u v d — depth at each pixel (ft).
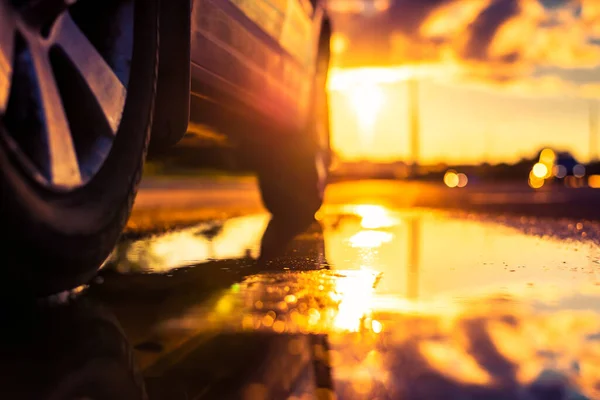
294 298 8.17
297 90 15.83
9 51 5.98
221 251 13.03
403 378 5.03
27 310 6.88
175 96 8.70
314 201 18.61
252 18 11.88
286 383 4.91
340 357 5.65
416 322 6.93
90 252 6.92
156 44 8.21
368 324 6.84
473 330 6.60
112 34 7.87
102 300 7.95
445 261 11.78
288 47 14.66
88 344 5.99
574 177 98.63
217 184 41.09
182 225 18.69
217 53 10.35
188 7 8.27
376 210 29.63
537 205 32.04
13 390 4.69
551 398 4.60
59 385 4.83
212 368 5.33
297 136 17.57
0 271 6.04
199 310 7.45
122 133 7.67
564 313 7.38
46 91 6.47
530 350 5.87
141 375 5.13
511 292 8.66
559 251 13.35
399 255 12.67
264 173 18.33
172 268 10.63
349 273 10.25
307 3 16.19
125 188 7.68
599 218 23.16
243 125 13.79
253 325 6.78
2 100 5.76
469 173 128.06
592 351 5.88
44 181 6.31
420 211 28.71
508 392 4.73
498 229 18.75
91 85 7.21
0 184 5.65
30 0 6.23
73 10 7.78
